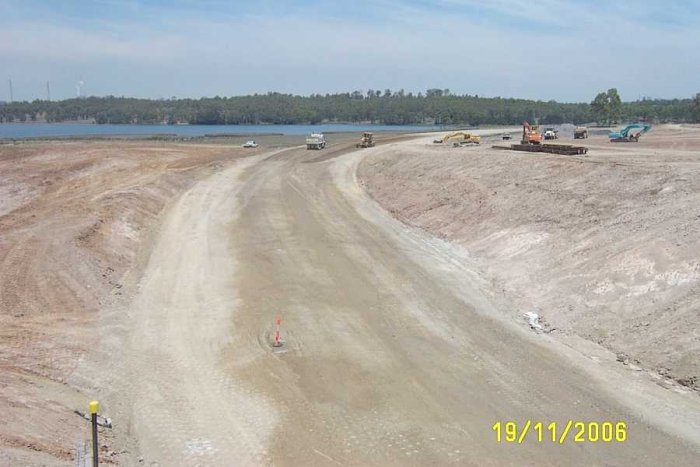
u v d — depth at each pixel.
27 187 37.66
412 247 28.48
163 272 24.19
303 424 13.30
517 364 16.12
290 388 14.95
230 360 16.55
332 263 25.59
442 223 32.19
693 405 13.82
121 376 15.41
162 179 41.94
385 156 55.94
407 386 15.01
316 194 42.47
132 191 35.62
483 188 34.81
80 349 16.34
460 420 13.41
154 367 16.03
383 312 20.05
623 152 43.94
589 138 74.62
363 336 18.12
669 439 12.56
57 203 32.75
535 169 35.22
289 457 12.06
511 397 14.40
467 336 18.03
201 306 20.61
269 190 43.09
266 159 60.56
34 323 17.62
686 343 15.59
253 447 12.41
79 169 43.62
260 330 18.58
